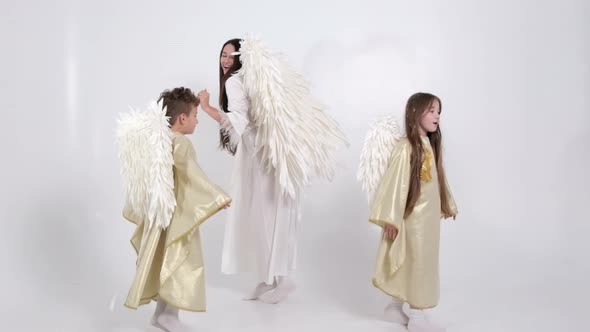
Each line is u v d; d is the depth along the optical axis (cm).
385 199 254
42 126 352
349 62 384
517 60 387
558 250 376
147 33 373
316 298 315
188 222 241
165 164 239
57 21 357
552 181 387
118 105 369
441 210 280
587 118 387
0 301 290
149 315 278
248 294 322
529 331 260
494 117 387
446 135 386
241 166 306
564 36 386
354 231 381
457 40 386
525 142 388
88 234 356
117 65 369
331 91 384
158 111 243
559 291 319
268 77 287
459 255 370
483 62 387
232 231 305
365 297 317
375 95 385
